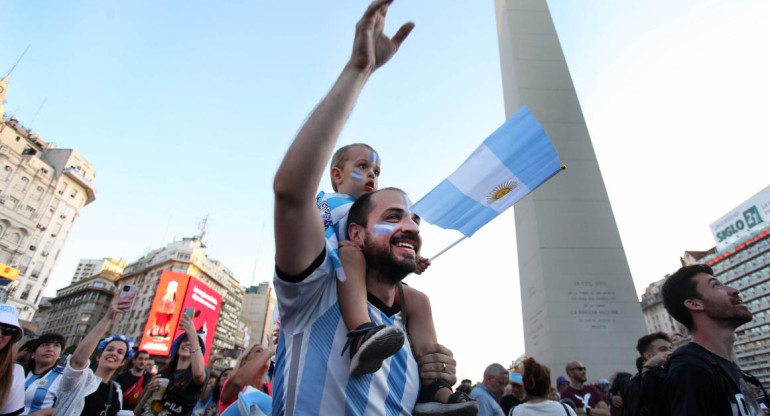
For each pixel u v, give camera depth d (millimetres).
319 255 1241
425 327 1653
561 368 11219
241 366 3332
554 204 13695
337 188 2223
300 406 1161
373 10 1314
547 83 16359
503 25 19094
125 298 3852
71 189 62531
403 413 1333
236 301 93312
